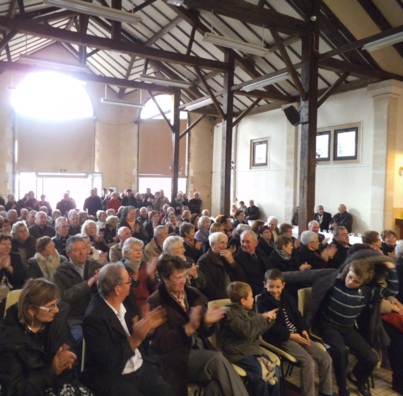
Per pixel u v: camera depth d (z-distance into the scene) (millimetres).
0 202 9125
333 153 8797
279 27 5766
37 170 12609
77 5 4680
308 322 2846
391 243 4230
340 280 2803
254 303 2971
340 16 6770
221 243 3371
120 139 13625
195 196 10641
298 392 2820
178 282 2332
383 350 3301
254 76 9047
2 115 11992
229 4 5246
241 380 2258
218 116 12648
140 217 7121
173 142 10695
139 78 7973
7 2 7727
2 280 3248
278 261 3746
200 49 9531
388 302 3072
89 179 13289
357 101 8219
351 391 2857
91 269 3033
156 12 9141
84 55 8781
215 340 2619
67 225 4609
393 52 7488
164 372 2135
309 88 5930
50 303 1891
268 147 10688
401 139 7770
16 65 8344
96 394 1955
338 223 8180
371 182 7898
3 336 1829
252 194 11305
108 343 1971
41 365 1881
